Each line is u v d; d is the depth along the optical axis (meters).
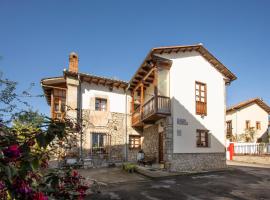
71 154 14.73
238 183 10.87
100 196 8.43
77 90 16.39
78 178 3.75
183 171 13.64
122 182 10.95
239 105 28.77
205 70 16.19
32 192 2.35
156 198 8.27
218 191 9.37
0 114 3.81
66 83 16.39
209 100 16.06
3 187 2.14
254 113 30.11
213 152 15.51
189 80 15.32
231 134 29.23
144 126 18.53
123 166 14.45
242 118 29.17
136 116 17.38
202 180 11.53
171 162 13.66
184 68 15.21
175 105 14.43
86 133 16.31
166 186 10.16
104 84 17.64
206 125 15.55
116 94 18.22
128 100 18.72
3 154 2.09
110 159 17.05
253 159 20.19
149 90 17.86
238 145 22.22
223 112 16.59
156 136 16.41
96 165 16.19
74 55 16.70
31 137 2.51
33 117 3.26
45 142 2.44
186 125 14.64
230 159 22.38
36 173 2.83
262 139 29.81
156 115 14.07
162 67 14.57
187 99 15.01
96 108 17.31
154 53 14.18
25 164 2.29
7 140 2.33
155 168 14.30
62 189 3.42
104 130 17.19
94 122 16.86
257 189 9.72
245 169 15.18
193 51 15.81
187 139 14.52
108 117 17.55
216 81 16.66
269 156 19.03
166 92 14.70
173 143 13.98
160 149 15.72
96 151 16.61
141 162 15.92
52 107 16.45
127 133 18.25
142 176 12.40
